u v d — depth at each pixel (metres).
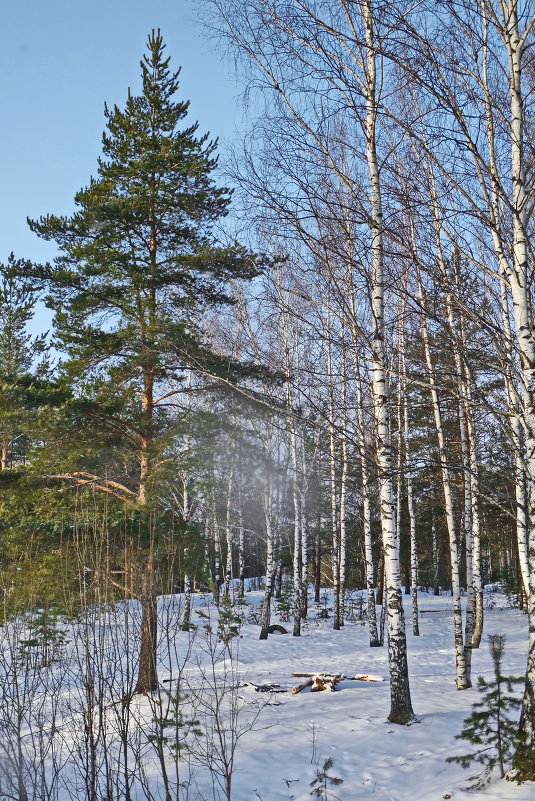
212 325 14.98
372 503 19.98
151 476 11.90
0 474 12.93
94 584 6.51
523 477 5.93
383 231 6.76
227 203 13.73
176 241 14.19
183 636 17.88
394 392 9.62
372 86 7.86
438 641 19.47
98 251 13.19
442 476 13.27
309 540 29.23
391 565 9.32
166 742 6.82
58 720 7.39
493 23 5.83
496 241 6.20
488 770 5.95
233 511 20.73
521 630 18.34
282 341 12.28
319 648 19.16
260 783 6.96
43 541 11.26
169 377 13.83
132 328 12.60
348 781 6.82
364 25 7.17
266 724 9.06
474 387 6.29
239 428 12.77
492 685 6.21
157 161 13.57
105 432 13.16
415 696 10.88
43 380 13.64
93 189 14.16
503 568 31.20
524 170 5.95
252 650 18.33
